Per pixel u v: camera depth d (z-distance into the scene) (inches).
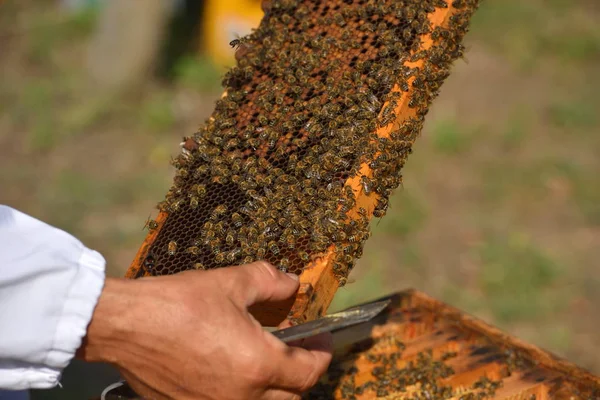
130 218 237.5
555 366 80.1
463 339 87.6
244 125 76.9
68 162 270.4
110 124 296.5
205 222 71.5
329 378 80.8
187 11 361.1
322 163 69.4
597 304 203.8
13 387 56.9
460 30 76.1
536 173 263.9
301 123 74.6
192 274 57.7
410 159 272.4
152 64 318.7
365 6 78.3
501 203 248.4
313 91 75.8
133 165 270.7
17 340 54.1
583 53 352.8
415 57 71.6
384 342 87.8
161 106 304.2
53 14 384.5
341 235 64.1
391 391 78.5
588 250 225.9
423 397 75.8
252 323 56.6
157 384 57.3
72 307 54.7
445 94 321.1
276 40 80.7
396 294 95.6
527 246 224.2
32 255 55.1
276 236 67.9
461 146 278.7
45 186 253.4
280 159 73.5
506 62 347.6
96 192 249.6
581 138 288.0
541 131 293.3
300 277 63.7
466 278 213.3
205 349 54.9
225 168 73.6
